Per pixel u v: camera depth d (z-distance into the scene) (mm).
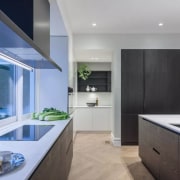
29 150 1447
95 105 7574
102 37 5379
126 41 5375
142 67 5199
